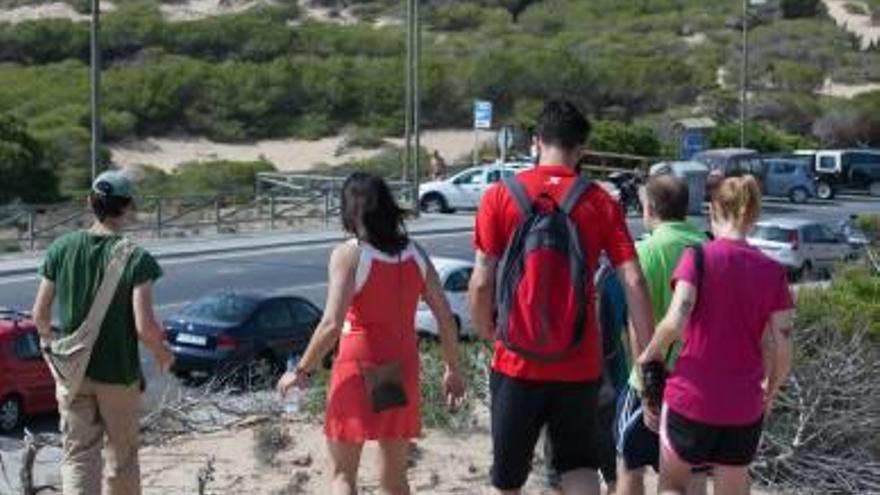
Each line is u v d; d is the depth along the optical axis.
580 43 177.75
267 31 170.62
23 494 17.44
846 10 198.12
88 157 121.62
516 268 11.64
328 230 83.19
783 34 177.12
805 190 111.75
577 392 11.76
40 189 107.38
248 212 86.06
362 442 13.16
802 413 19.08
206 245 74.31
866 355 20.27
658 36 180.62
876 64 170.00
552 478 14.59
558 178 11.80
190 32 169.25
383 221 12.98
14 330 33.47
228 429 21.84
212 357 39.50
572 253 11.58
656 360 12.24
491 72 150.00
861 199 114.81
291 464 19.45
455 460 19.25
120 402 14.41
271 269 66.50
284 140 141.00
